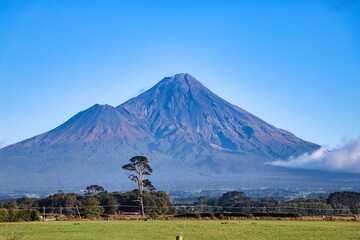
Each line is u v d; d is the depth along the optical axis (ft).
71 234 233.76
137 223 320.09
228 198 593.01
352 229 262.47
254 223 316.81
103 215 434.30
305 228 268.62
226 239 208.54
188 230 254.88
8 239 203.92
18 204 497.05
